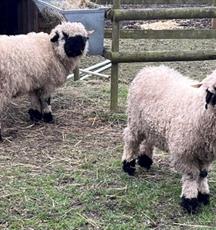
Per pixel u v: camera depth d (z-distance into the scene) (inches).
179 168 103.9
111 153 136.3
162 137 108.4
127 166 122.6
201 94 97.3
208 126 95.3
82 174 123.0
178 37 202.4
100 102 178.2
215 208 107.6
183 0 221.3
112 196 111.6
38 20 233.6
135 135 118.3
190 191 104.2
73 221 101.3
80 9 170.1
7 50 144.1
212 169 126.4
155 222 102.0
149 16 165.8
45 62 153.7
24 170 124.7
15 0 248.2
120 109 171.0
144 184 117.7
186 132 99.1
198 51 169.5
